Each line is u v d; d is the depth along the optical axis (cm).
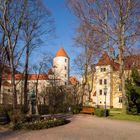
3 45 3075
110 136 1555
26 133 1711
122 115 2897
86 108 3831
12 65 2800
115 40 3122
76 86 5225
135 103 2988
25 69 3503
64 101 4891
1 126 2038
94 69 4541
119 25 2952
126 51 2961
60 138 1484
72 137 1519
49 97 4412
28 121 2148
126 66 3155
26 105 3127
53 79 5641
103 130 1830
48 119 2245
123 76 3041
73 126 2086
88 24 3075
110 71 4078
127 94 3009
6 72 3538
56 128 1961
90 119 2748
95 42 3350
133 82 3038
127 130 1830
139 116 2784
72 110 4000
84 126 2084
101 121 2520
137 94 2970
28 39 3325
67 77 8188
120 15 2925
